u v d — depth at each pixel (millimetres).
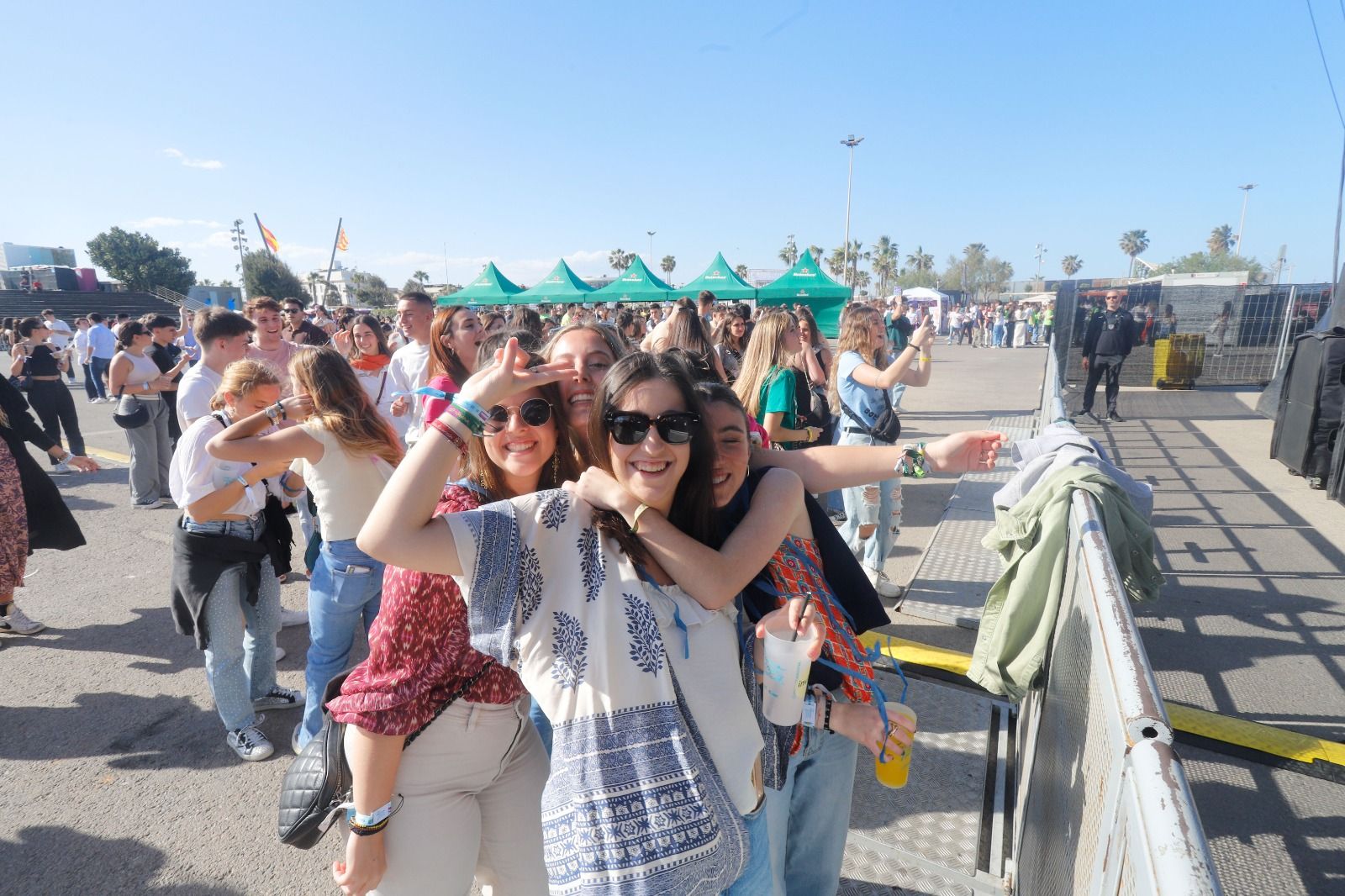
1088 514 1893
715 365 4367
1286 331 13273
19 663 3895
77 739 3232
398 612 1400
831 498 5504
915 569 4906
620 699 1181
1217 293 14234
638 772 1166
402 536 1161
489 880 1739
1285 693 3539
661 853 1144
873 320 4402
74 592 4828
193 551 2955
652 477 1261
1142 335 14492
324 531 2752
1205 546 5480
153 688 3646
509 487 1548
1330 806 2771
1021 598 2441
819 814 1750
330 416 2611
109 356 14133
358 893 1479
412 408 4719
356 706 1411
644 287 19234
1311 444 6883
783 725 1464
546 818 1205
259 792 2887
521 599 1233
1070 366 14648
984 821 2621
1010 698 2539
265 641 3379
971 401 12906
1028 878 1977
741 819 1294
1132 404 12180
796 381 4055
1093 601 1457
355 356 5355
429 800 1519
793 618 1369
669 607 1252
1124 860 953
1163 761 911
